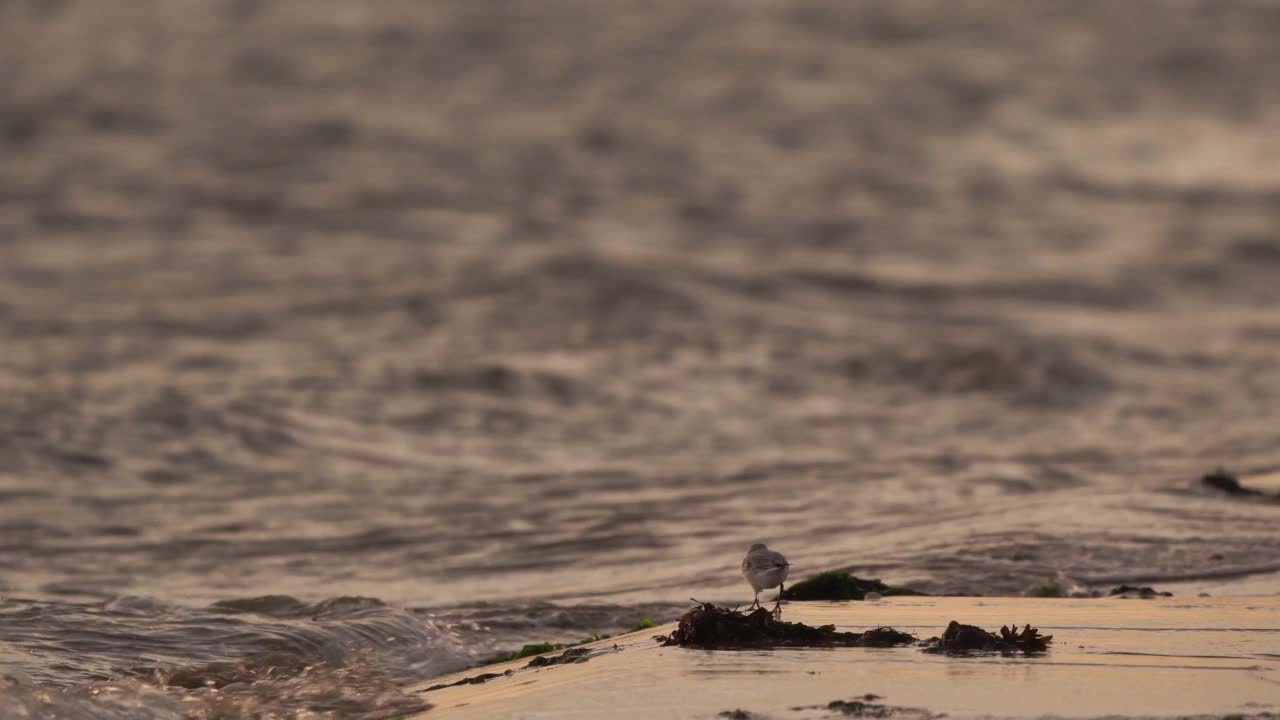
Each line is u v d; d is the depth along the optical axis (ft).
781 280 310.86
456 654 84.23
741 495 142.51
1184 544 104.58
